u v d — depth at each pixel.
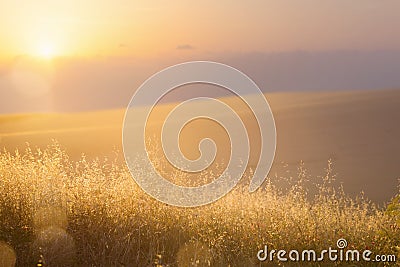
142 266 7.19
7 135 36.84
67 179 9.19
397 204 7.90
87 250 7.40
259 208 9.16
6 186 8.74
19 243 7.48
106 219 8.05
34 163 9.61
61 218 7.92
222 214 8.77
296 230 8.27
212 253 7.43
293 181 16.11
